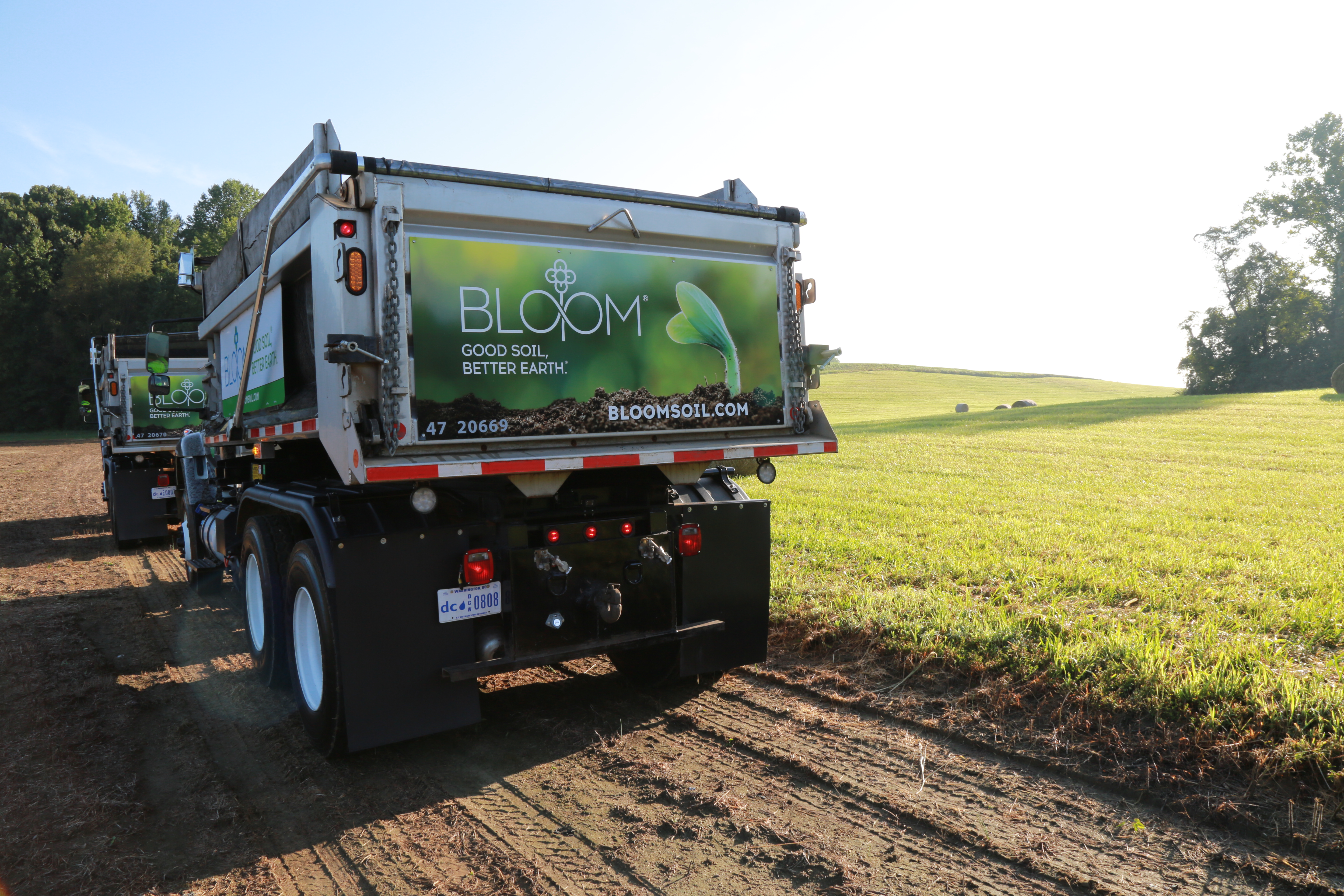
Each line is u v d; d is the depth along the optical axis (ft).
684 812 11.31
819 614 19.80
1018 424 97.66
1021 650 15.84
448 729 13.37
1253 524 31.09
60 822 11.35
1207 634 16.33
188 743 14.28
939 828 10.57
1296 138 196.54
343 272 11.78
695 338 14.83
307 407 14.10
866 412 172.55
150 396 36.52
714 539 15.98
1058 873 9.50
